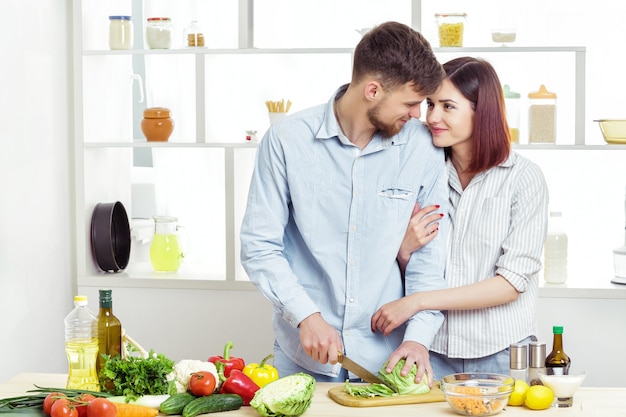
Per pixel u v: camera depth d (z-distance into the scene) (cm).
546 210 292
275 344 304
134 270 466
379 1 500
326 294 289
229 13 500
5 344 385
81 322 262
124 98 494
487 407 237
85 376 263
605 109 494
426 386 258
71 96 450
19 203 396
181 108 505
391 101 265
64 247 444
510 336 292
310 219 283
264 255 279
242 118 502
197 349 438
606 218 495
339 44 502
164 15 501
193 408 238
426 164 288
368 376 263
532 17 494
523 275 286
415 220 286
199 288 435
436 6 498
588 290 413
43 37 419
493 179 292
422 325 277
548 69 491
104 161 466
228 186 432
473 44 499
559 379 246
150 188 524
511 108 420
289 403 235
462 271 294
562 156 495
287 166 281
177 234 460
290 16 503
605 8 489
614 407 247
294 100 500
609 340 414
